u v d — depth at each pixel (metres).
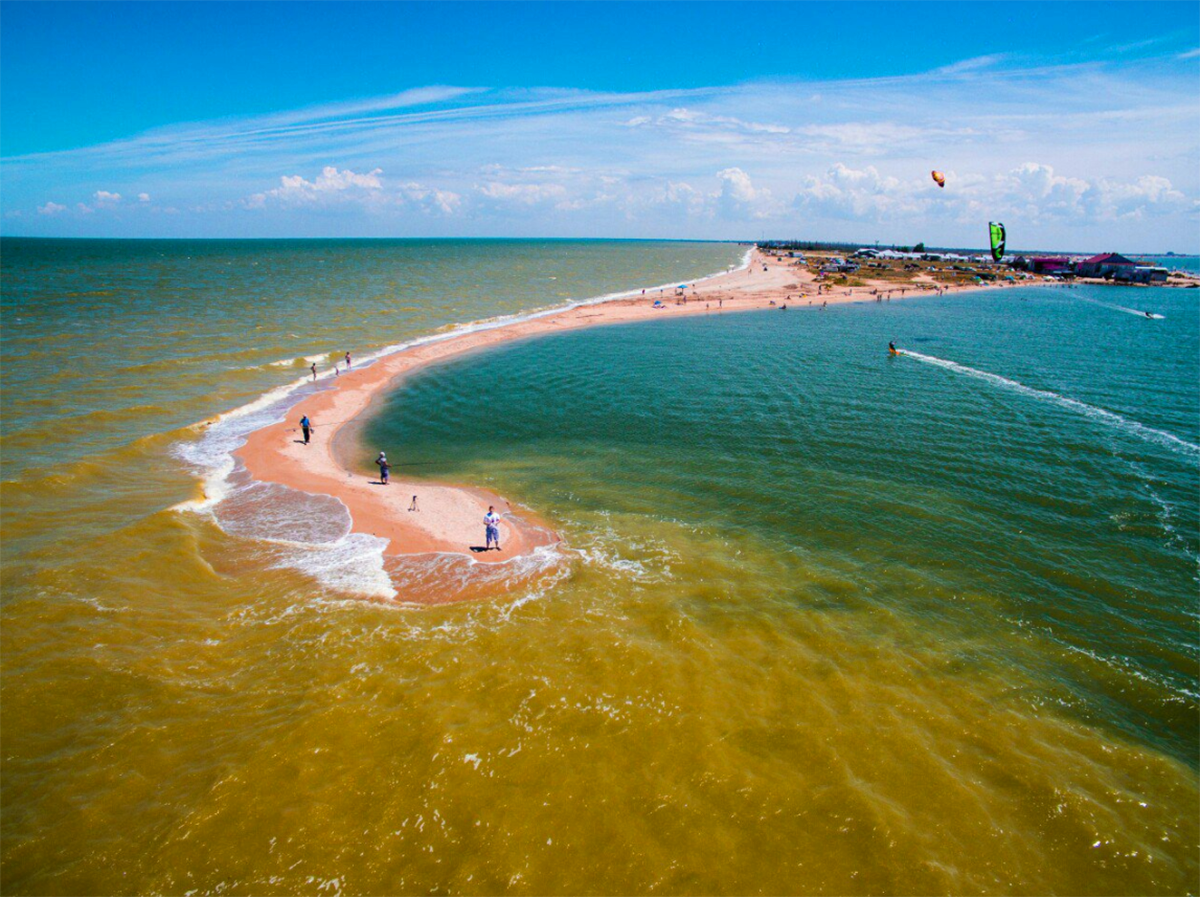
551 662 20.20
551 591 24.45
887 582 24.83
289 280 127.88
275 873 13.53
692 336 80.69
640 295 121.44
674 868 13.80
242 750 16.50
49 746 16.61
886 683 19.47
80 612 22.16
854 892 13.36
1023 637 21.61
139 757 16.28
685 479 35.22
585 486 34.72
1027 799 15.62
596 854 14.09
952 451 38.41
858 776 16.19
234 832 14.38
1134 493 32.16
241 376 55.69
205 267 161.62
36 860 13.70
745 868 13.81
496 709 18.17
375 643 21.08
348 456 40.09
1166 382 56.00
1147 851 14.32
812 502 31.72
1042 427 42.88
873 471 35.59
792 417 45.78
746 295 121.69
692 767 16.34
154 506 31.02
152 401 47.12
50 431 39.78
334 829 14.52
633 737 17.25
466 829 14.60
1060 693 19.17
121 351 60.34
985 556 26.50
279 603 23.47
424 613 22.92
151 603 23.05
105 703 18.11
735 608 23.25
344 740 16.92
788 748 17.02
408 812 14.97
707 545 27.94
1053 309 109.75
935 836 14.61
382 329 79.25
